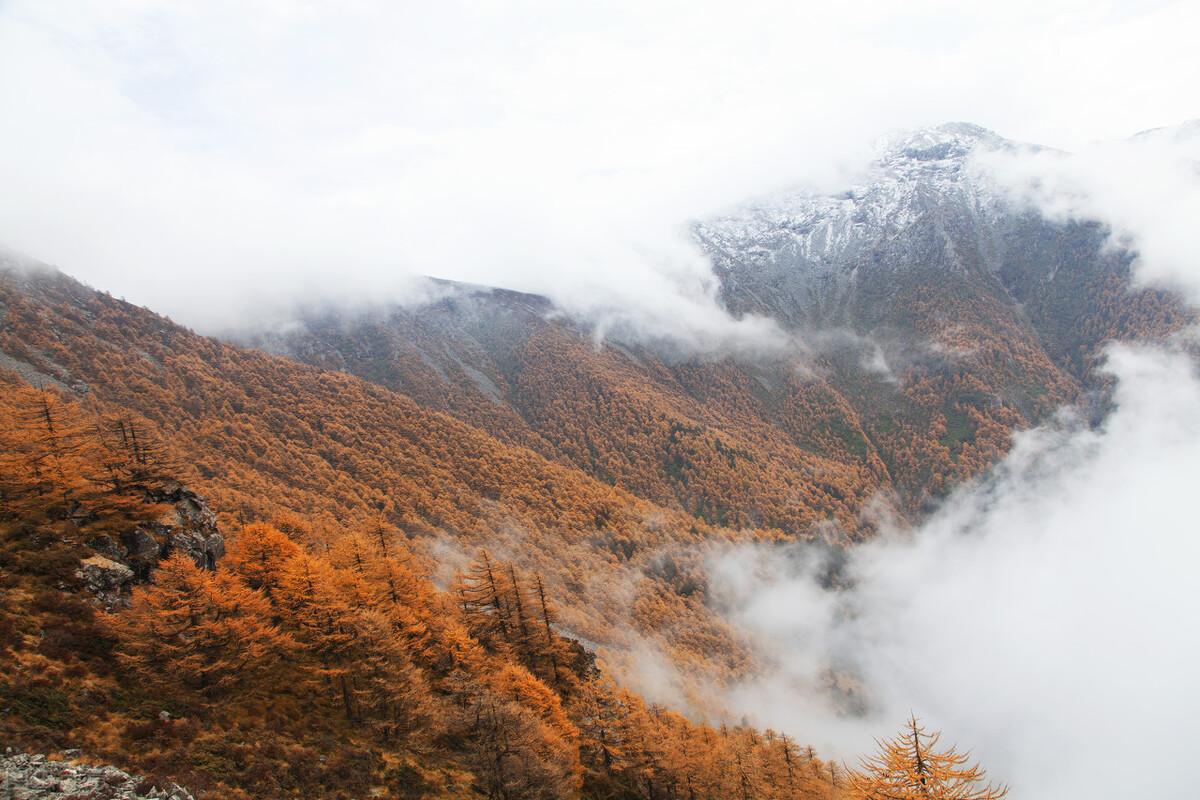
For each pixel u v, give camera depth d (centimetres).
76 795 2503
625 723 5900
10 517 4450
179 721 3550
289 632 4822
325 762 3878
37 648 3519
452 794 4181
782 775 6494
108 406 18412
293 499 16738
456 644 5759
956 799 2511
